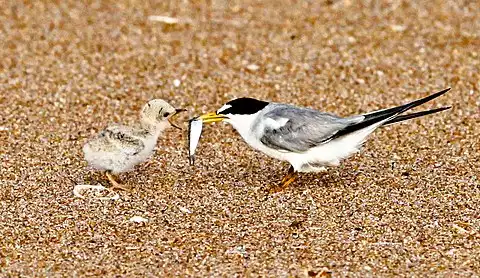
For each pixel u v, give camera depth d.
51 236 10.83
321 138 11.66
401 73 16.88
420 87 16.28
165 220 11.29
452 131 14.36
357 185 12.38
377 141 14.03
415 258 10.24
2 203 11.74
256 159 13.46
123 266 10.09
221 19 19.72
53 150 13.62
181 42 18.42
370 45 18.20
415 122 14.70
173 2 20.73
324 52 17.89
